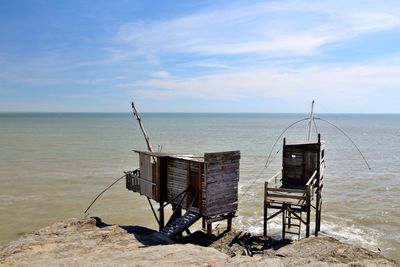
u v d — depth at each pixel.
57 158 59.44
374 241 24.22
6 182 40.69
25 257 16.88
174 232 21.28
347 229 26.50
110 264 15.33
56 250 17.94
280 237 24.11
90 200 34.00
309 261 15.60
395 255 22.02
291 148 25.72
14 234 25.53
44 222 27.98
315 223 26.05
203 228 25.06
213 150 74.38
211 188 21.45
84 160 57.72
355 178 45.03
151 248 17.81
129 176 27.72
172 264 15.19
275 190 22.22
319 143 24.48
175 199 23.48
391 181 43.28
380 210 31.19
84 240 19.50
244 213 30.34
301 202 22.06
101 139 97.44
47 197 34.81
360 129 165.12
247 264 15.04
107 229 21.50
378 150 77.00
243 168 52.84
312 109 29.47
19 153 64.81
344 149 79.06
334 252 17.53
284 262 15.57
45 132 123.19
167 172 24.27
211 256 16.55
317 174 24.33
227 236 21.83
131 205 32.56
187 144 86.50
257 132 138.75
